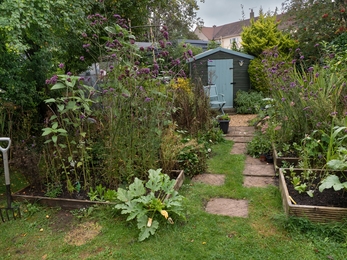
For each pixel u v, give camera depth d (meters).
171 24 15.52
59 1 4.16
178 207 2.75
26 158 3.44
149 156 3.42
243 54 9.52
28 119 5.22
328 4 7.98
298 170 3.36
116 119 3.29
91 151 3.55
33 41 4.99
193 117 5.46
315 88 4.28
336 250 2.14
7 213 2.85
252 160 4.59
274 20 10.12
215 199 3.24
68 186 3.27
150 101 3.54
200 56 9.49
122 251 2.29
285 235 2.40
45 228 2.71
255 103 8.64
